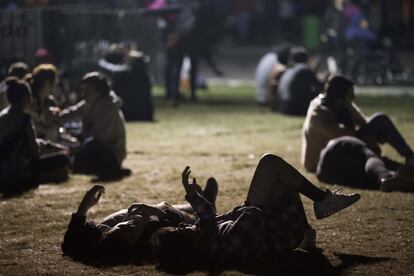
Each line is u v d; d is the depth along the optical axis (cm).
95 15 1827
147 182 1022
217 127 1559
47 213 856
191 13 2019
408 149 1027
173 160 1191
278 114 1767
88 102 1102
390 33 3191
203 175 1065
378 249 713
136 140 1400
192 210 713
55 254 702
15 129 958
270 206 659
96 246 673
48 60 1480
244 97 2123
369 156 968
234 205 887
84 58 1780
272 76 1823
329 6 2694
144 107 1655
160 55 2289
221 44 3766
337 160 979
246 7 3725
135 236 666
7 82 973
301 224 661
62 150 1048
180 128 1552
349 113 1052
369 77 2314
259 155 1229
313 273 647
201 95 2178
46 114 1094
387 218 820
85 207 687
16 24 1619
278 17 3741
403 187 928
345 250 710
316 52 2958
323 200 682
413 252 703
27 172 970
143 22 2152
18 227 800
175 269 651
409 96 2025
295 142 1365
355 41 2339
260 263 666
